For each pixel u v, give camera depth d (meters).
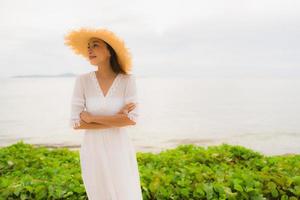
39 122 29.55
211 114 34.47
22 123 29.02
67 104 46.84
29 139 20.81
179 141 19.83
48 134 22.77
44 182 6.29
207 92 69.94
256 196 6.07
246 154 9.11
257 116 32.69
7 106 44.44
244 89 80.81
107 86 4.81
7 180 6.53
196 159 8.48
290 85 100.31
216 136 21.78
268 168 7.43
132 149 4.89
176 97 56.38
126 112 4.73
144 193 6.04
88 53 5.01
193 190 6.17
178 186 6.28
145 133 22.92
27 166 8.23
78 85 4.86
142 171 7.08
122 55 4.77
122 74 4.86
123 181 4.72
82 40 4.99
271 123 27.77
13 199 6.05
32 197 6.07
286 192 6.32
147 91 72.94
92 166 4.76
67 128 25.52
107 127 4.68
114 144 4.72
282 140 20.05
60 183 6.23
